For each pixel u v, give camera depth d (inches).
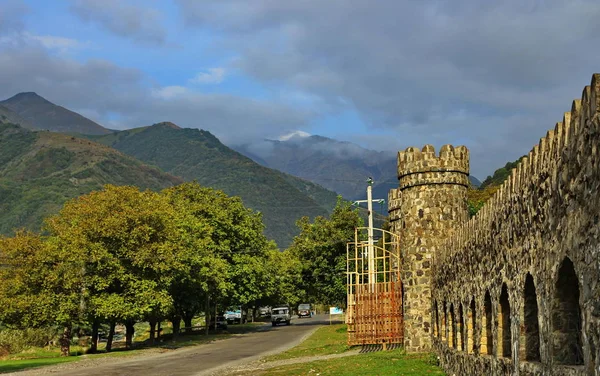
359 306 1539.1
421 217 1349.7
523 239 541.0
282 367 1338.6
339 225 2834.6
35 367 1539.1
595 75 367.2
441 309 1127.6
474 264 784.3
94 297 1903.3
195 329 3403.1
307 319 4377.5
